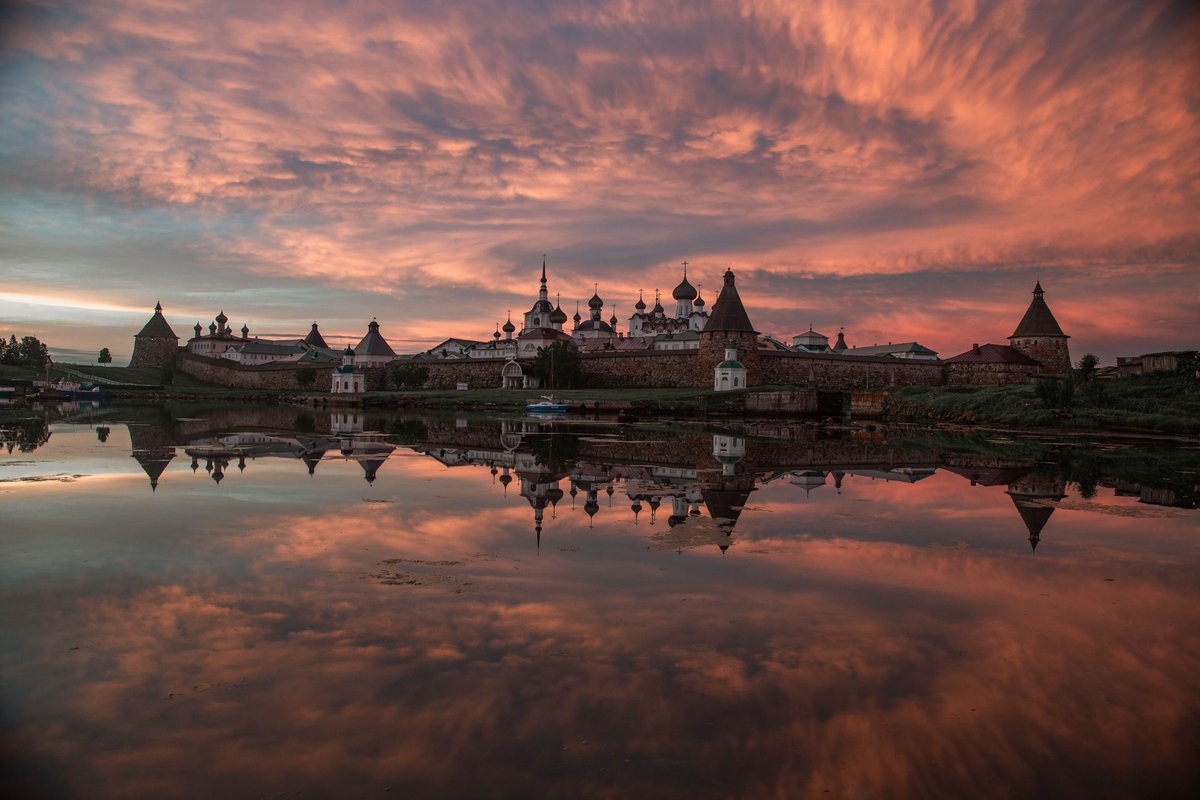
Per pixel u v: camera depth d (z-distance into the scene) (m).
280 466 25.28
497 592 10.57
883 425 55.22
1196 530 15.43
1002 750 6.41
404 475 23.16
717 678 7.75
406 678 7.67
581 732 6.62
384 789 5.78
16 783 5.82
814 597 10.54
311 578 11.22
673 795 5.69
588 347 116.62
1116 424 45.72
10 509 16.80
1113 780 5.96
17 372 122.88
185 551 12.85
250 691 7.38
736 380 73.00
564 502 18.23
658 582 11.16
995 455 31.42
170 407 80.56
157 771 6.01
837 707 7.14
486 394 86.31
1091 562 12.73
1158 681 7.83
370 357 122.19
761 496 19.66
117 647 8.47
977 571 12.07
